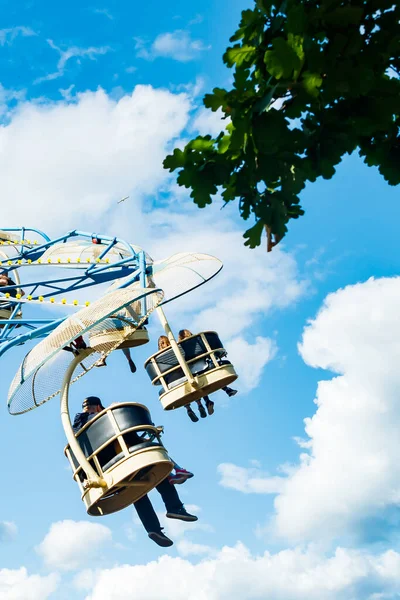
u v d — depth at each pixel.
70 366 10.85
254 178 2.95
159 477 10.29
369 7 2.85
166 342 13.25
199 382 12.68
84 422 10.68
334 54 2.76
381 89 2.89
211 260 13.38
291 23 2.71
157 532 11.10
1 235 15.86
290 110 2.81
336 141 2.94
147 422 10.12
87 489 9.98
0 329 12.87
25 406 11.84
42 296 13.03
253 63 2.87
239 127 2.84
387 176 3.14
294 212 3.03
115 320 11.74
